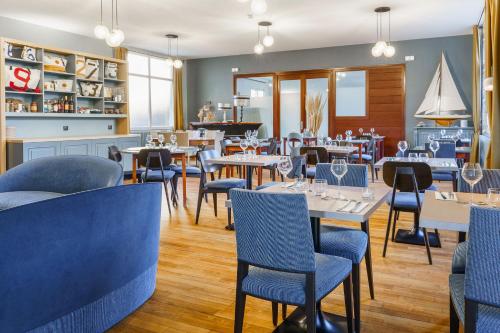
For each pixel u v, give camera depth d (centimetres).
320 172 317
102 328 223
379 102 1029
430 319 244
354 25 838
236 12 736
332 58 1064
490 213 130
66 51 739
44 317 189
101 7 695
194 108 1242
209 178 859
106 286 225
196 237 424
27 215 177
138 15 749
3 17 739
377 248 381
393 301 269
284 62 1120
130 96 1073
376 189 264
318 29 870
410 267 331
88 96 795
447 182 762
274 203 170
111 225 223
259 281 182
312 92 1098
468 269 137
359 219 187
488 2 591
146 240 259
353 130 1063
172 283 301
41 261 184
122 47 1005
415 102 992
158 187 266
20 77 671
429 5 707
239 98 1091
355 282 224
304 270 170
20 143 639
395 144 1023
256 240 179
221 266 337
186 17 767
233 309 259
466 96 942
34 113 689
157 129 1155
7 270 171
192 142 915
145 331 232
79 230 202
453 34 932
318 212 196
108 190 218
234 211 183
